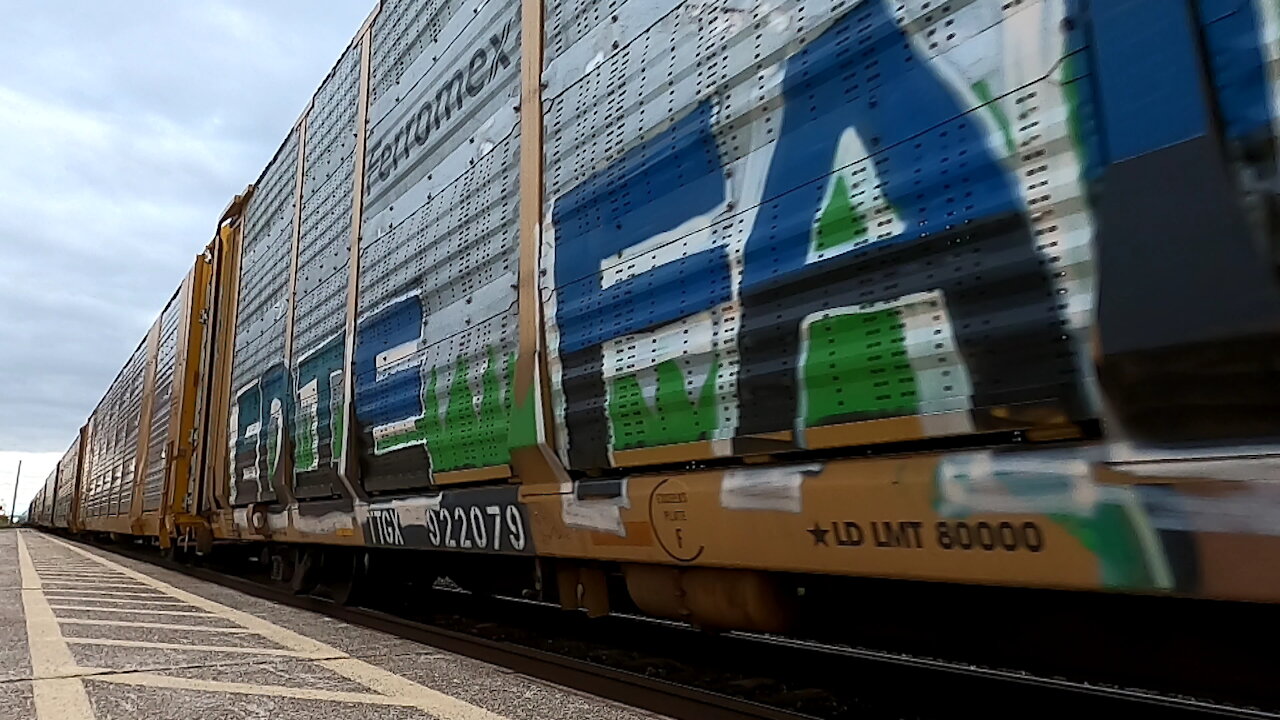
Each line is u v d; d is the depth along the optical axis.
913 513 2.22
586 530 3.42
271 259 8.29
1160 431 1.76
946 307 2.18
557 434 3.61
